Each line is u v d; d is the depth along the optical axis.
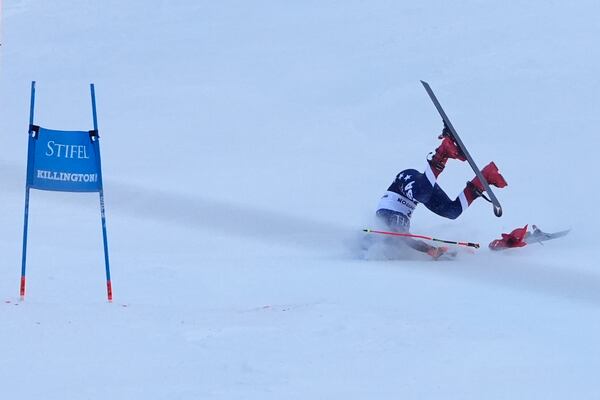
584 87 68.62
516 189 48.91
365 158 59.38
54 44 98.94
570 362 18.98
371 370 18.64
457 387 17.42
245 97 75.94
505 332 21.73
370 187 52.59
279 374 18.34
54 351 19.91
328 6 101.25
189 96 77.44
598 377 17.94
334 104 72.75
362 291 28.28
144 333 21.62
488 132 61.91
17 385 17.42
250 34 94.50
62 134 26.22
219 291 29.02
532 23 86.06
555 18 86.69
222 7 105.56
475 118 65.06
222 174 57.25
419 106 68.94
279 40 91.50
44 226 44.81
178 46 93.06
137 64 88.75
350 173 55.88
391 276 30.97
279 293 28.47
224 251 38.22
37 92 82.62
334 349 20.30
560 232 38.22
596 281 29.72
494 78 72.50
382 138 63.84
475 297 26.97
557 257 34.59
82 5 114.06
